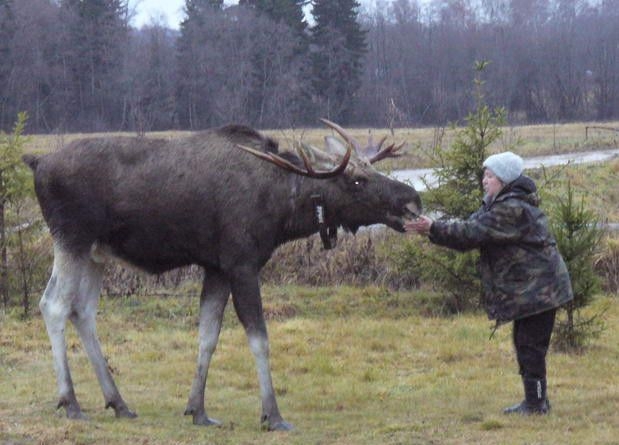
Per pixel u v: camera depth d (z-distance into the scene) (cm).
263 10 5066
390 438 860
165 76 4806
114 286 1579
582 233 1255
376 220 940
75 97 4888
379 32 6372
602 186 2322
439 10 7500
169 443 835
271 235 925
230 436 870
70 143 938
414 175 2473
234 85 4584
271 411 909
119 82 4859
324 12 5053
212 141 928
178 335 1330
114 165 918
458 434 868
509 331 1330
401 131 3956
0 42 4831
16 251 1502
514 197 895
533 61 6712
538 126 5450
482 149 1460
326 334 1332
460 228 900
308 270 1653
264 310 1484
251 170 916
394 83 5628
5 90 4772
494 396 1025
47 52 4928
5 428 862
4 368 1152
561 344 1245
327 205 933
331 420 940
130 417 938
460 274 1469
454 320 1426
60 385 928
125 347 1264
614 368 1150
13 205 1494
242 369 1160
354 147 951
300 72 4747
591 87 6950
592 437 848
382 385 1085
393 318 1466
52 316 920
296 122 4209
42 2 5094
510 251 898
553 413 938
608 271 1614
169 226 916
